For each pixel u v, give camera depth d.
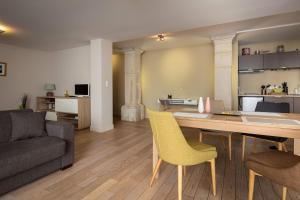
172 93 5.60
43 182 1.92
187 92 5.38
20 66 4.93
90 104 4.55
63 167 2.19
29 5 2.43
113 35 3.79
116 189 1.80
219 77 4.14
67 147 2.24
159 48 5.58
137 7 2.46
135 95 5.70
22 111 2.42
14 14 2.72
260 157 1.43
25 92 5.05
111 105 4.39
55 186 1.84
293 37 4.23
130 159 2.56
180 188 1.54
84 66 4.92
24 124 2.20
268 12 2.59
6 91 4.66
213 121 1.64
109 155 2.71
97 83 4.13
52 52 5.56
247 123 1.50
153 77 5.89
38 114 2.39
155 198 1.66
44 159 1.88
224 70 4.08
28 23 3.10
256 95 4.34
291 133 1.37
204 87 5.13
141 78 6.09
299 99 3.98
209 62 5.02
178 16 2.76
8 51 4.68
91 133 4.02
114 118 6.07
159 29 3.39
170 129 1.49
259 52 4.57
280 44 4.52
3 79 4.59
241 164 2.40
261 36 4.13
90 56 4.34
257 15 2.70
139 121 5.52
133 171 2.19
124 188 1.82
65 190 1.78
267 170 1.25
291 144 3.08
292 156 1.45
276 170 1.18
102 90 4.12
